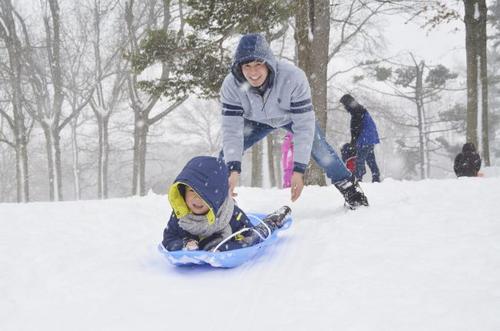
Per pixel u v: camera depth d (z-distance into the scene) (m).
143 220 4.56
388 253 2.65
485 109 14.04
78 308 2.16
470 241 2.73
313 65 10.14
